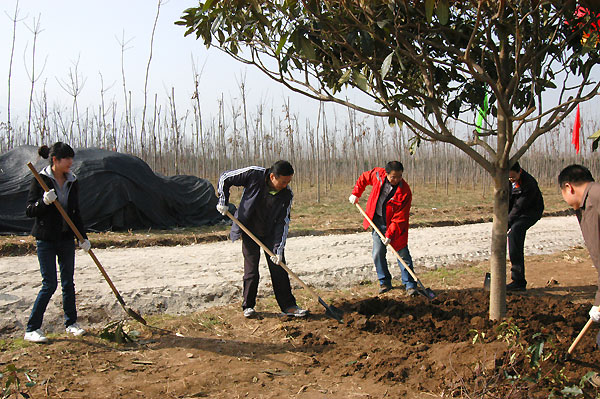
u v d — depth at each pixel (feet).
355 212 49.32
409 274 21.61
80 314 18.10
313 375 14.11
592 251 11.73
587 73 14.14
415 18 13.78
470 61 12.82
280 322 18.20
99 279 22.82
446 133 14.56
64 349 15.43
